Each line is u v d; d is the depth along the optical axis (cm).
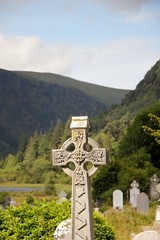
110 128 14012
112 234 1794
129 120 14038
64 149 1447
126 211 3322
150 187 5028
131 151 6831
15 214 1839
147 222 2898
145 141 6712
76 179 1438
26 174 14550
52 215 1822
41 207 1856
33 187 12781
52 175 11294
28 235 1781
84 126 1429
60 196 4409
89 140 1438
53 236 1745
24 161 16650
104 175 5344
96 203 5047
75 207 1432
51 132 17788
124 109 16025
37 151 16862
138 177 5178
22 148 18962
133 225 2681
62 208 1869
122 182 5156
